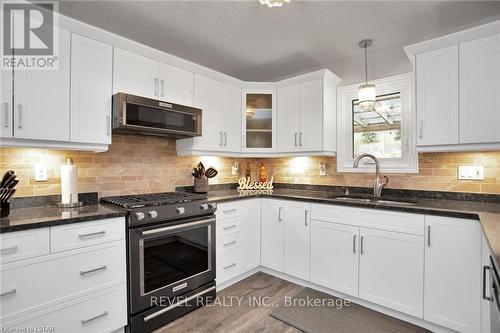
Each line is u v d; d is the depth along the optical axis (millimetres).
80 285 1619
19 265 1402
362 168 2801
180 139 2746
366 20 2043
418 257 1907
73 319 1586
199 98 2656
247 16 2000
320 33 2246
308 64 2918
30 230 1437
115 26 2129
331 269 2373
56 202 2016
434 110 2021
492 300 1096
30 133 1649
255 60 2803
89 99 1911
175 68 2451
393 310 2076
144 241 1908
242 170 3627
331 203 2365
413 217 1932
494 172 2098
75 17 1992
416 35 2271
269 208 2848
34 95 1667
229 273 2582
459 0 1784
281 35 2279
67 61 1809
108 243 1740
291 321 2020
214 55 2684
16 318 1394
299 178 3318
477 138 1842
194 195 2482
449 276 1775
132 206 1903
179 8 1896
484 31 1805
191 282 2193
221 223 2520
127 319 1828
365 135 2809
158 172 2668
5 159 1804
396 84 2566
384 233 2066
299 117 2943
